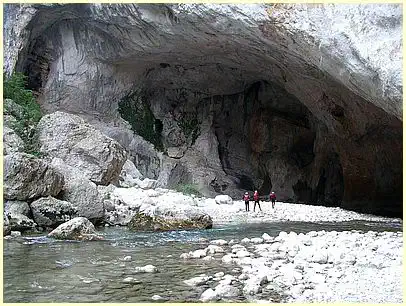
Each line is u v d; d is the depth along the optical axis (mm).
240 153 32344
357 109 22344
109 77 26266
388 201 24391
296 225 15453
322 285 6605
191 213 14102
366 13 13375
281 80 25594
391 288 6539
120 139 26172
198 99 31234
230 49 23375
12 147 15641
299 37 15883
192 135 30844
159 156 28266
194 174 28859
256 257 8766
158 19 21203
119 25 22844
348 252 9234
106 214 14289
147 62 26641
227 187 29625
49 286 6383
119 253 9141
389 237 11859
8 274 7105
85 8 22797
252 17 17141
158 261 8312
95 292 6102
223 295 6023
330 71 15766
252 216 18203
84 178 14133
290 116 30859
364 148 24109
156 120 29484
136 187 20281
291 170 30359
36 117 18500
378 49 12984
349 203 25562
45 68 25188
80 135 17625
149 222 13281
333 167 28000
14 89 19906
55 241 10602
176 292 6137
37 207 12359
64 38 24906
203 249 9727
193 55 25219
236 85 30406
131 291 6164
